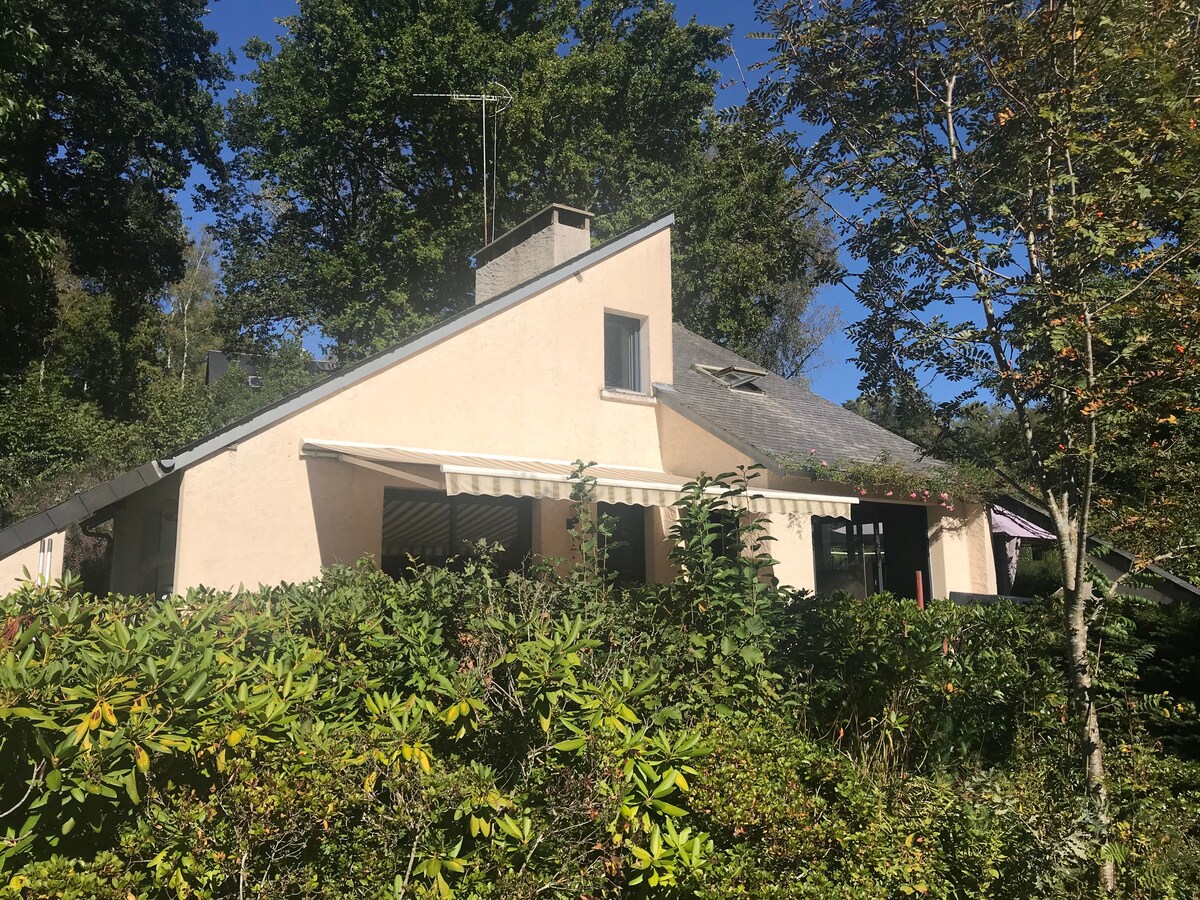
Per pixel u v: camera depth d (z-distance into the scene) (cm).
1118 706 751
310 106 4000
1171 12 680
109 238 3962
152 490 1395
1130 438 679
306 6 4331
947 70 827
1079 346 684
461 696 529
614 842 489
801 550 1650
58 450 2602
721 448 1638
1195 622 905
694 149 3934
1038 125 724
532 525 1538
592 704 523
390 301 3816
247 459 1219
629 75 4128
